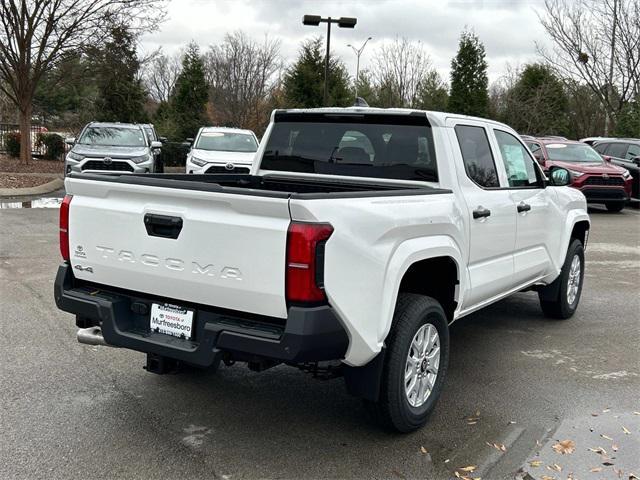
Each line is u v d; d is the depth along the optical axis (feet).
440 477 11.28
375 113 15.42
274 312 10.61
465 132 15.70
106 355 16.89
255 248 10.52
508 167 17.63
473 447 12.44
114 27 69.31
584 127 115.75
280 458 11.80
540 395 15.23
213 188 10.79
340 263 10.55
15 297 21.98
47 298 21.97
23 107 72.64
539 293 21.84
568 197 21.16
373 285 11.23
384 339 11.70
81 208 12.68
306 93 113.60
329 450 12.16
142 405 13.96
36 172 67.31
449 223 13.62
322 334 10.40
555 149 57.72
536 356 18.19
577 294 22.77
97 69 73.46
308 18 81.97
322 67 114.01
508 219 16.74
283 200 10.19
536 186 19.06
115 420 13.15
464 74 129.49
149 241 11.69
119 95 101.40
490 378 16.34
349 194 11.00
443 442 12.62
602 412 14.28
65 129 126.00
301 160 16.89
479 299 15.96
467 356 18.08
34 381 15.02
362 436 12.78
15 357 16.49
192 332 11.55
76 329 18.84
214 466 11.43
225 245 10.80
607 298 25.45
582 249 22.63
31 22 68.44
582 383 16.08
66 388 14.70
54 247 31.09
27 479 10.77
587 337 20.16
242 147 52.60
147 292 12.08
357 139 15.99
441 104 136.46
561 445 12.55
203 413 13.69
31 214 42.06
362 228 11.00
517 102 122.42
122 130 53.11
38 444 12.00
